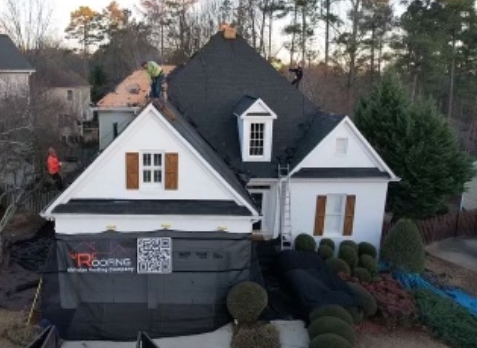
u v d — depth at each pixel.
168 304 16.72
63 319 16.23
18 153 24.33
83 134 50.47
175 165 16.58
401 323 17.73
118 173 16.48
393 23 54.97
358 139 21.88
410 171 25.66
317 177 21.58
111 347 15.94
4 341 15.34
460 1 51.47
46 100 32.53
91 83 61.75
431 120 25.94
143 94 28.70
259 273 18.39
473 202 34.38
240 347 15.46
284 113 24.14
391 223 27.31
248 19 61.47
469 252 27.06
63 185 27.64
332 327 15.28
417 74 54.34
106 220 16.36
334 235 22.72
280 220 22.44
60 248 16.27
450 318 17.98
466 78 57.91
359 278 19.97
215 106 23.70
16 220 25.83
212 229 16.81
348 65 56.72
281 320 17.17
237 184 18.88
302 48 58.53
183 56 62.22
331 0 56.88
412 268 21.47
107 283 16.53
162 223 16.58
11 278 19.72
